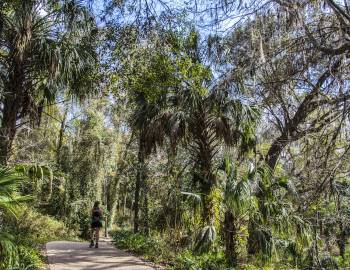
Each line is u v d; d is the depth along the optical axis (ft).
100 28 35.45
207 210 31.99
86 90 39.58
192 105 35.27
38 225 56.54
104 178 85.56
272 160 34.71
